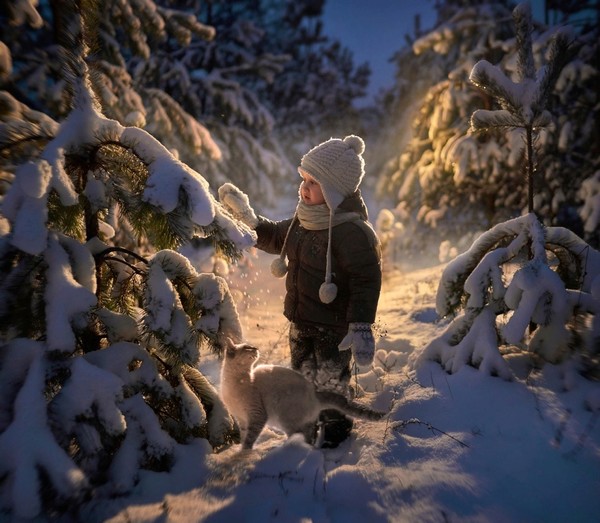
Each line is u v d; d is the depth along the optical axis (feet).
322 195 8.99
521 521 6.14
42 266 6.68
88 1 7.50
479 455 7.47
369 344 8.30
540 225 10.19
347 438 8.63
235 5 49.29
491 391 9.09
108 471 6.96
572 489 6.63
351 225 8.80
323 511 6.44
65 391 6.32
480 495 6.60
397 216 33.91
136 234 7.98
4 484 5.93
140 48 19.44
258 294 24.02
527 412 8.39
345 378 9.17
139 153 7.29
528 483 6.79
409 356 12.11
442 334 10.91
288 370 8.39
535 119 10.32
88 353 7.14
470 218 31.19
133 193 7.76
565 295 9.20
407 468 7.29
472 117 11.01
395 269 29.58
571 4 26.81
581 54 24.31
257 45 59.16
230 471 7.34
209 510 6.44
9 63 9.75
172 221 7.18
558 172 25.52
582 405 8.57
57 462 5.84
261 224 10.07
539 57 23.59
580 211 22.16
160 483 6.93
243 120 35.37
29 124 7.49
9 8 10.77
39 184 6.03
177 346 7.25
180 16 21.95
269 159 35.55
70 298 6.38
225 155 32.24
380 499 6.61
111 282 8.29
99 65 8.09
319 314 9.00
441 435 8.12
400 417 8.98
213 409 8.35
